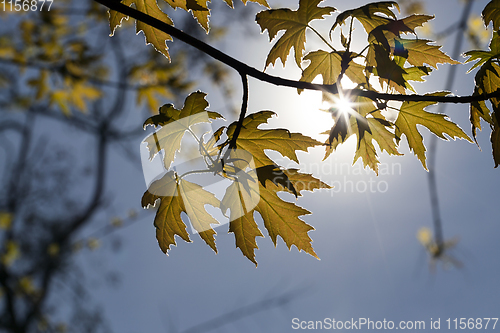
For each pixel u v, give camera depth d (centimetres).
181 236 76
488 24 76
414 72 78
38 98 186
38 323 484
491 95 73
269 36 78
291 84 73
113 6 74
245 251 76
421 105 78
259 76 73
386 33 75
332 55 78
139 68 186
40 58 171
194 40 73
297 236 75
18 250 477
